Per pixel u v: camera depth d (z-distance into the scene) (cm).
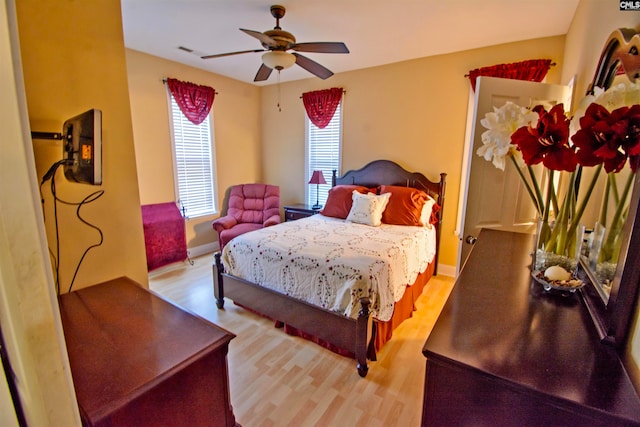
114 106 153
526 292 112
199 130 425
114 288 147
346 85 419
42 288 48
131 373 91
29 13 125
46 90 131
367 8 242
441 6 238
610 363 75
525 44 305
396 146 393
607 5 156
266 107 505
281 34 236
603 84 142
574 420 65
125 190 162
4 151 42
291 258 239
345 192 379
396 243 266
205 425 108
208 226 452
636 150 72
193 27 279
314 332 229
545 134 92
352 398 185
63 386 53
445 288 338
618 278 79
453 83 347
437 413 82
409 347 235
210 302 303
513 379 70
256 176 522
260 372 207
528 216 251
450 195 366
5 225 43
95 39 144
